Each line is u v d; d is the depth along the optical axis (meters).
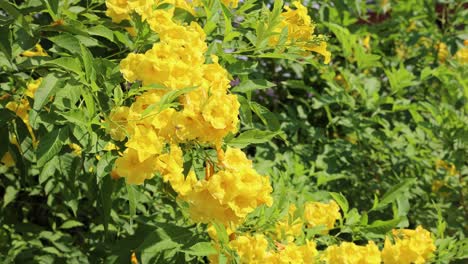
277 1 1.13
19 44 1.01
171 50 0.95
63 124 0.99
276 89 2.14
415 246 1.16
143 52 1.08
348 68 2.11
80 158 1.09
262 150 1.70
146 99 0.93
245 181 0.91
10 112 1.12
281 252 1.03
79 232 1.65
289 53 1.19
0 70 1.15
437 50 2.16
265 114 1.15
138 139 0.91
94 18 1.10
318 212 1.21
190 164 1.00
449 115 1.73
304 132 1.93
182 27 1.00
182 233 1.05
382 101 1.75
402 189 1.24
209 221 0.95
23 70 1.10
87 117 0.97
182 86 0.93
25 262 1.47
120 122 0.93
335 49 2.05
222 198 0.89
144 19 1.01
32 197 1.71
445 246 1.25
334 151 1.74
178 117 0.91
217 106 0.91
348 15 1.98
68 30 1.03
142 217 1.26
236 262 1.02
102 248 1.46
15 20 1.03
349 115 1.75
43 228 1.55
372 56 1.78
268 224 1.09
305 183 1.52
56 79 0.97
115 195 1.13
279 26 1.18
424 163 1.76
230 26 1.14
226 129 0.92
